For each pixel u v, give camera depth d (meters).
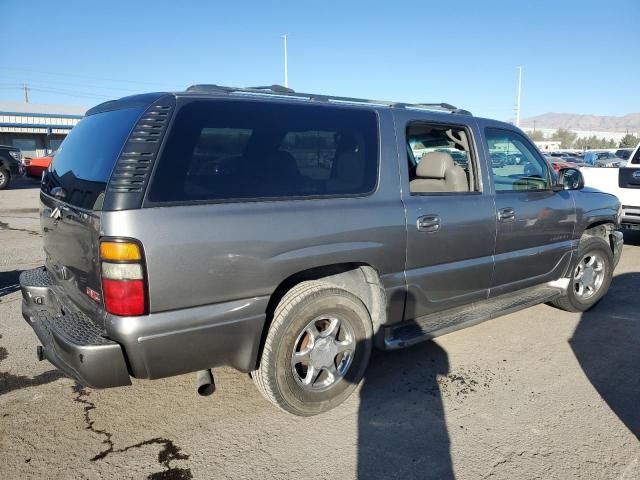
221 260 2.62
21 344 4.25
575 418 3.19
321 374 3.21
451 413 3.23
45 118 34.44
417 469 2.68
